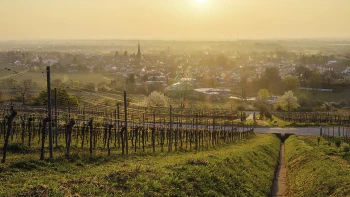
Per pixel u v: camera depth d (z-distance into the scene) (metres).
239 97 165.12
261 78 190.25
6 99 85.12
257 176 33.41
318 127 93.00
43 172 21.69
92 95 93.25
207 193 22.62
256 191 28.84
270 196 30.69
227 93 172.25
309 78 186.25
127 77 199.38
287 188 34.19
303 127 93.12
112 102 79.81
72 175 21.27
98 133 45.00
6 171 21.05
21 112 50.91
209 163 28.19
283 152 60.56
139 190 19.16
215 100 149.62
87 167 24.81
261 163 40.22
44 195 16.20
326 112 116.31
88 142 40.41
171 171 23.94
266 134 80.25
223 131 62.84
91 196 17.03
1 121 40.34
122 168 23.70
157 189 20.05
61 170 22.81
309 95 165.50
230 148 47.03
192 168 25.56
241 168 32.56
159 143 47.16
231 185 26.27
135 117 68.62
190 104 130.38
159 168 24.38
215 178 25.50
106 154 31.73
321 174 32.00
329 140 66.25
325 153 46.81
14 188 17.27
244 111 122.94
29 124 34.25
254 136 74.31
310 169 36.00
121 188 19.11
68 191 17.11
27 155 27.31
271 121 102.19
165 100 111.06
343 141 62.59
